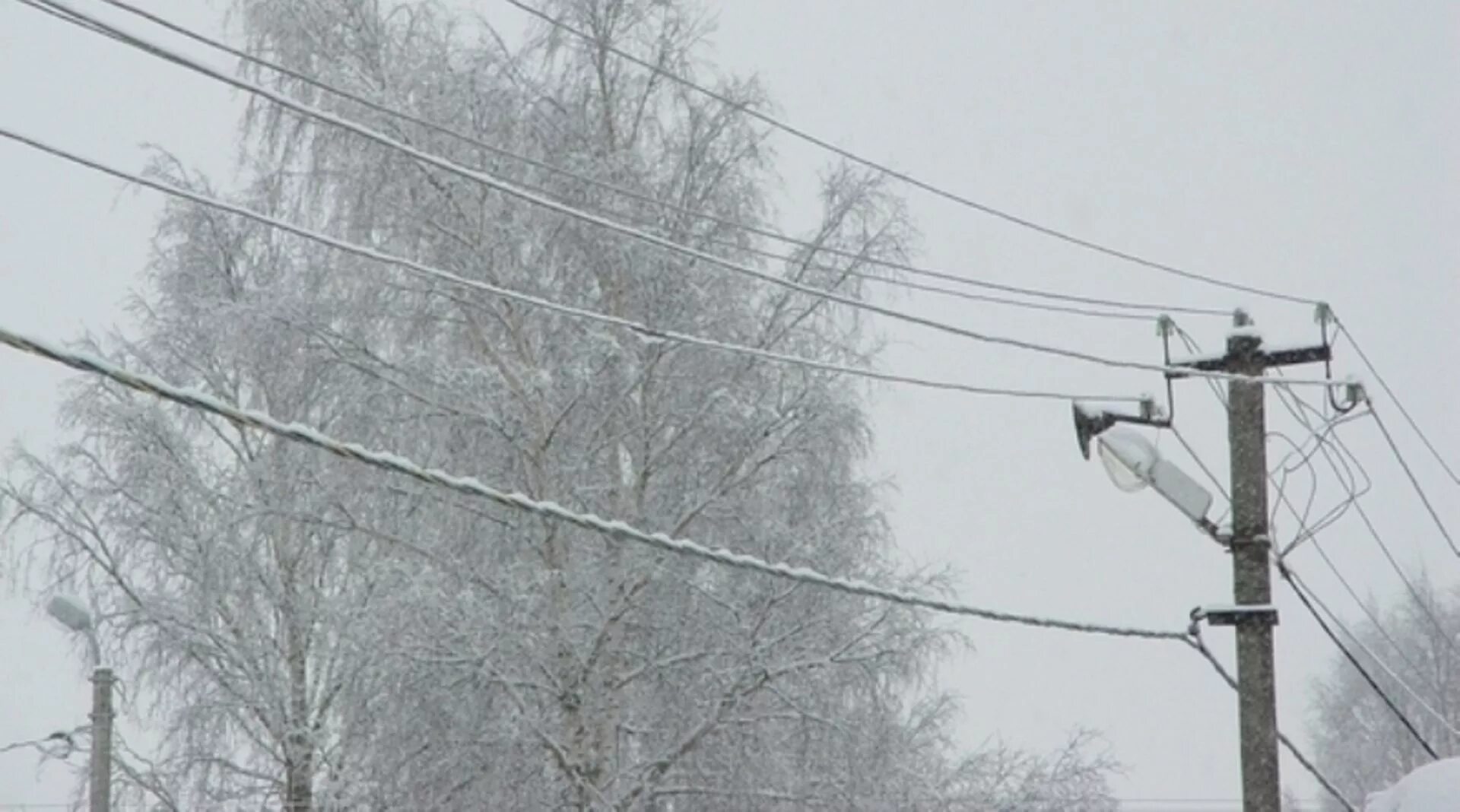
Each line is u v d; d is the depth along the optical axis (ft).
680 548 61.36
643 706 101.81
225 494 117.91
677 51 108.99
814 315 106.11
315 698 119.96
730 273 103.65
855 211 107.55
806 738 98.43
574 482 100.58
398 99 103.86
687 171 106.22
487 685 94.17
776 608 97.81
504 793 96.02
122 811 117.91
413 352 97.71
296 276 111.14
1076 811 112.06
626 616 100.12
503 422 97.96
